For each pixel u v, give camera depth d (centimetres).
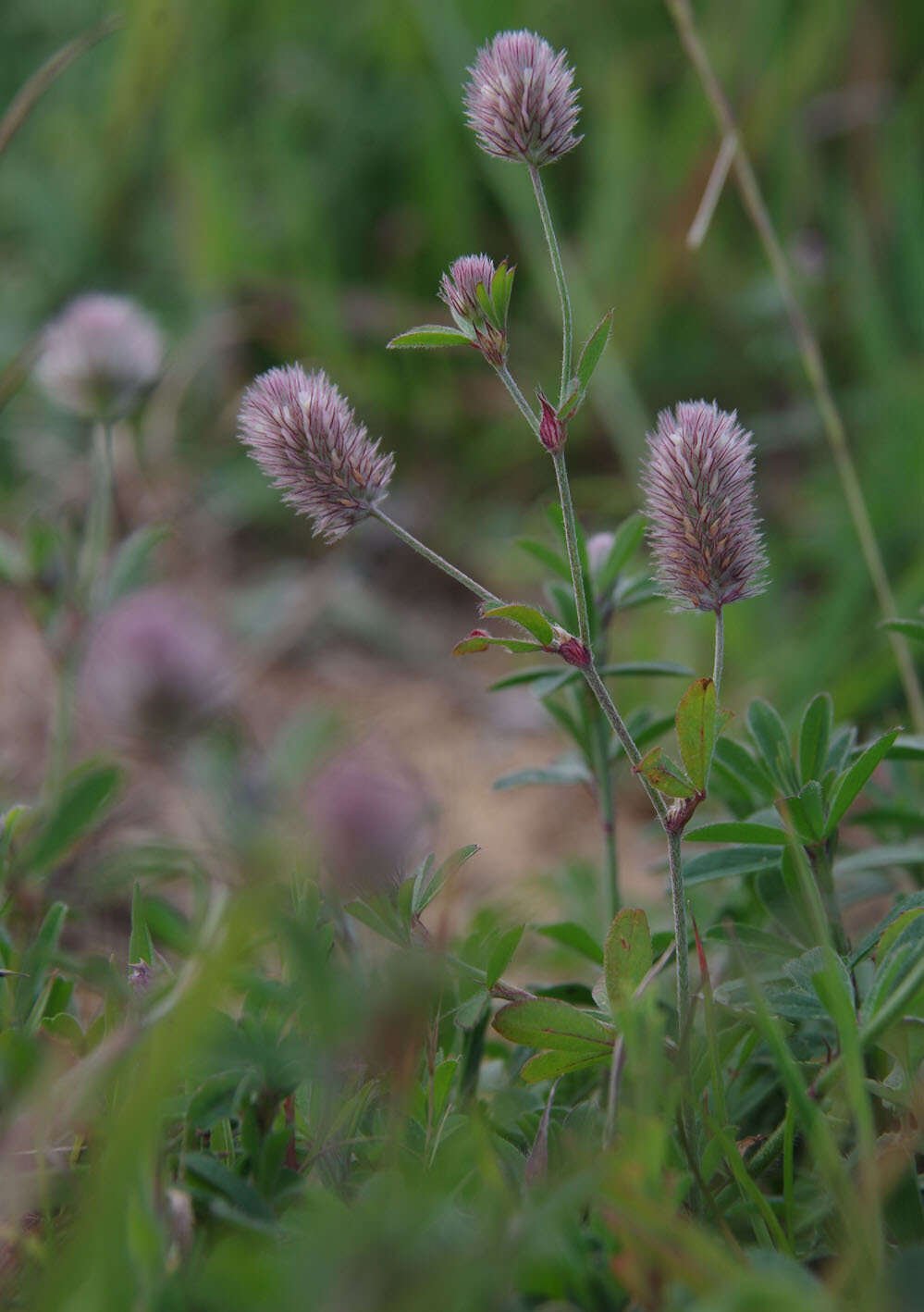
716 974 51
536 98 48
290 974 47
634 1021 46
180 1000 45
